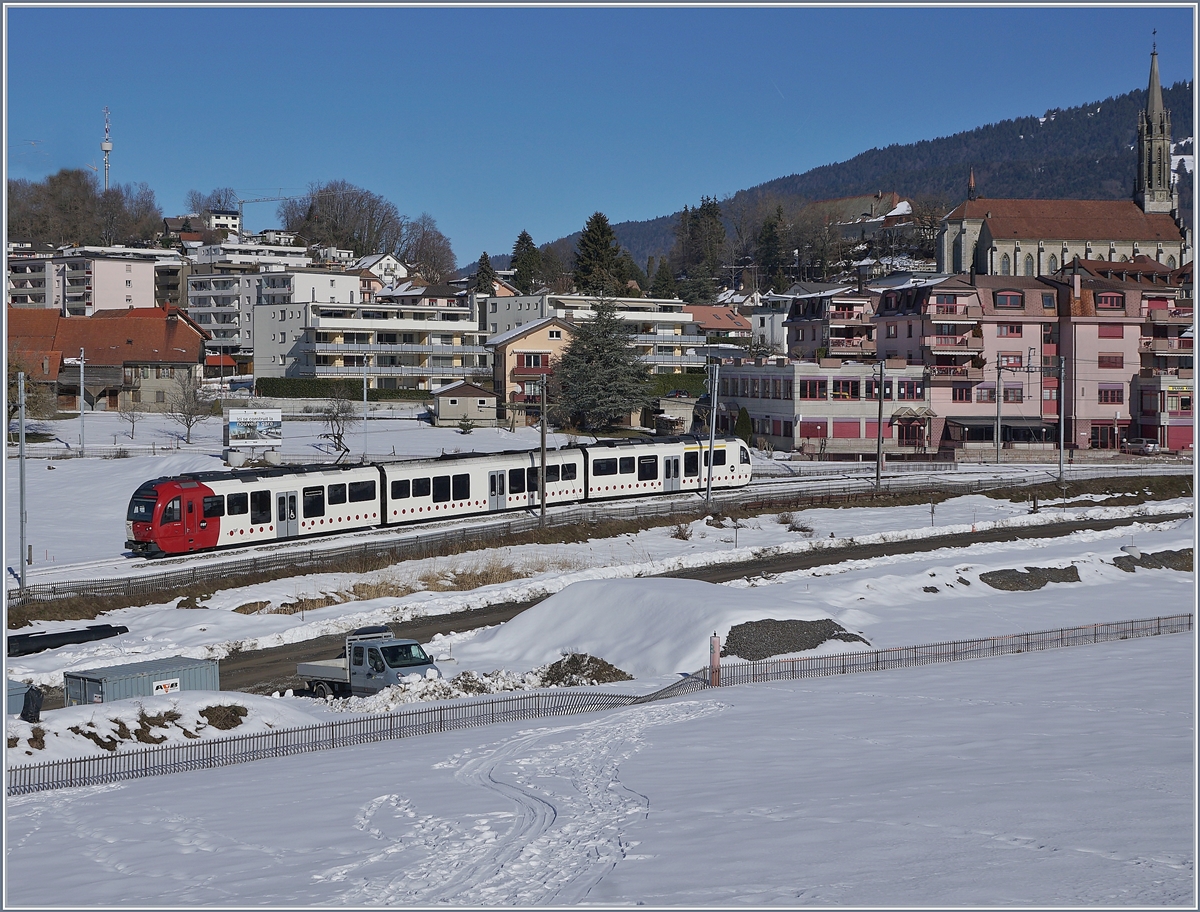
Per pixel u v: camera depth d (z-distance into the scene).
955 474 81.00
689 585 42.81
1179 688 28.59
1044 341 97.75
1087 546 58.56
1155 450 94.00
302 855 16.59
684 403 113.06
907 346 100.00
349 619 43.50
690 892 13.60
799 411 92.31
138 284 171.75
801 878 13.91
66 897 14.79
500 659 39.56
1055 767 19.69
